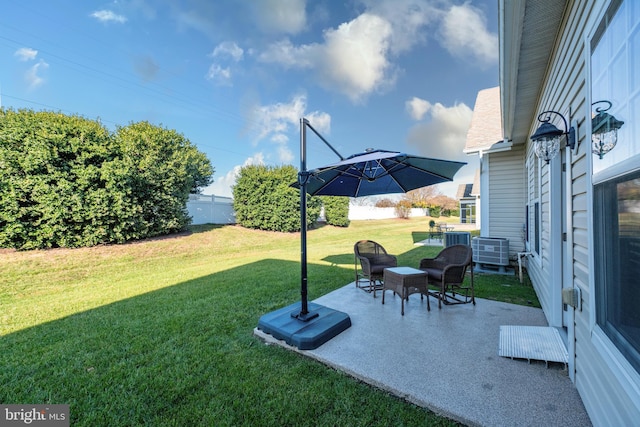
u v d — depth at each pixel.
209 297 4.61
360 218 25.56
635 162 1.14
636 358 1.18
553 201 3.16
